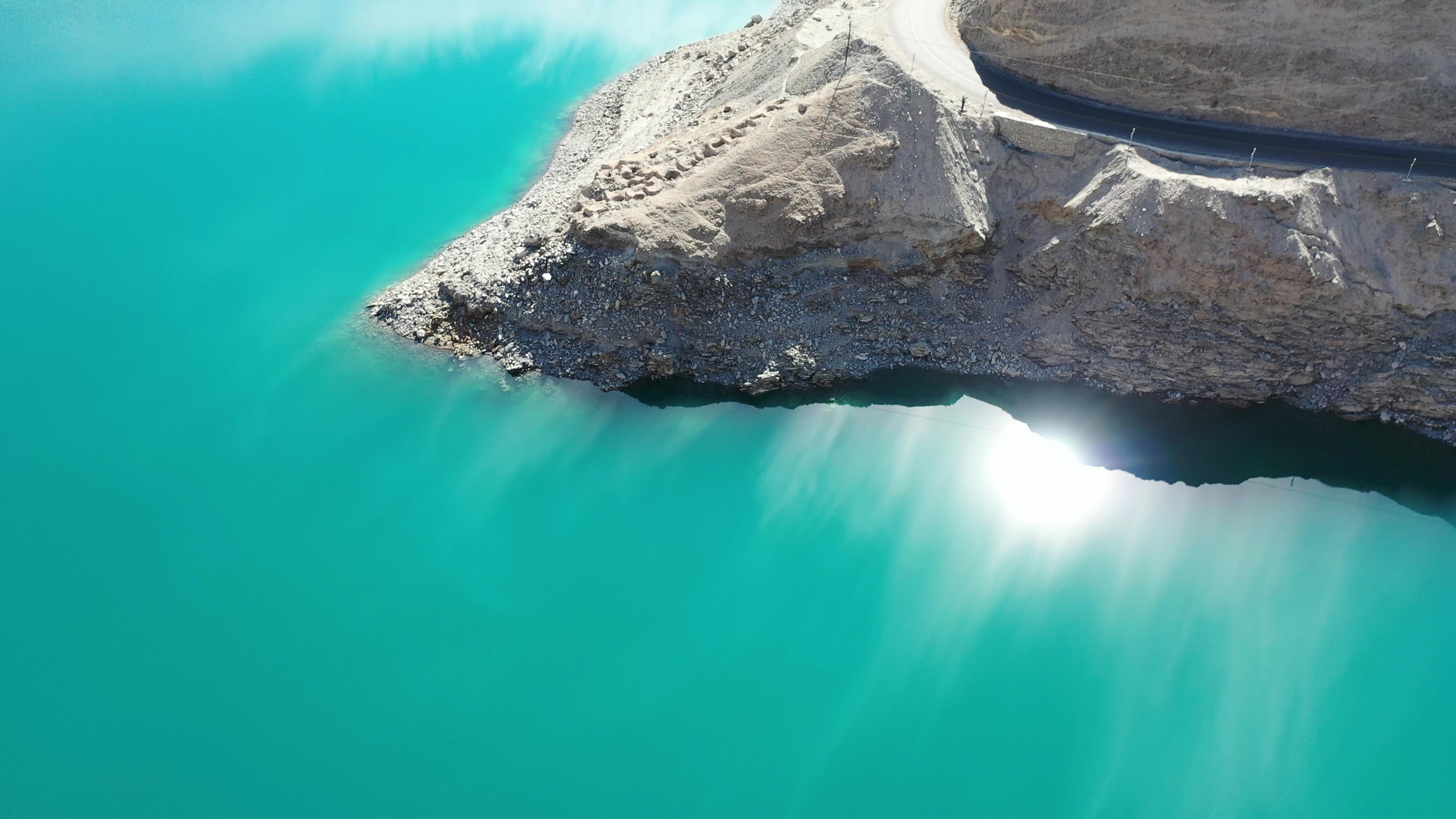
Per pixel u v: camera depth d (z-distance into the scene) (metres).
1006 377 55.09
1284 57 52.22
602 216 55.22
